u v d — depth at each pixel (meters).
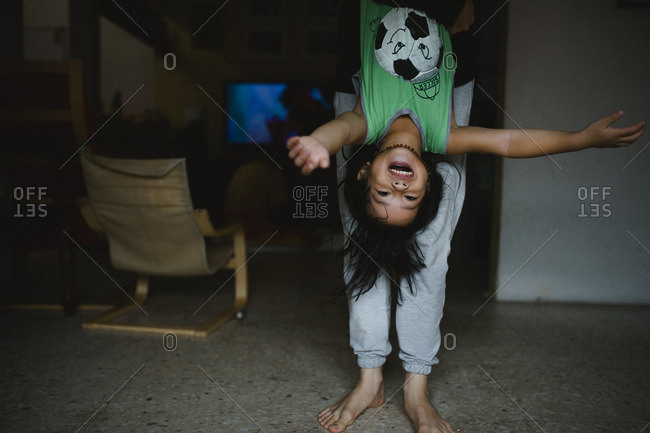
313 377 1.59
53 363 1.67
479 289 2.71
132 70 6.96
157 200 1.90
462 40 1.37
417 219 1.19
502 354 1.78
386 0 1.29
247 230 3.80
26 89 2.21
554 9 2.34
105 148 3.37
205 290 2.69
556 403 1.41
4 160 2.27
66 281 2.18
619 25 2.32
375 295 1.31
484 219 3.40
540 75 2.36
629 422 1.30
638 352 1.81
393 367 1.68
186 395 1.45
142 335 1.97
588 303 2.45
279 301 2.48
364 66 1.26
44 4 6.21
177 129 5.85
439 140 1.21
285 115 6.80
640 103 2.34
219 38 6.82
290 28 6.76
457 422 1.30
